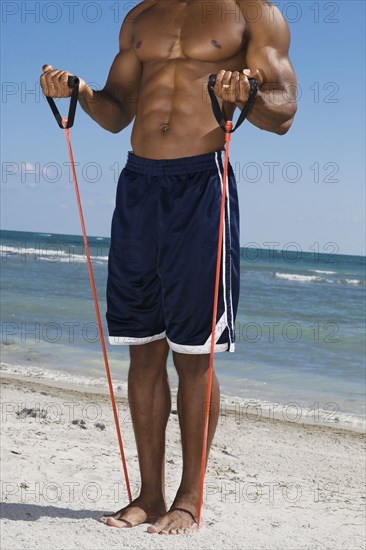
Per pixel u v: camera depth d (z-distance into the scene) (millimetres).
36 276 28078
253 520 3617
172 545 2959
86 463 4656
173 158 3225
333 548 3279
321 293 28484
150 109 3328
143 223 3238
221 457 5715
